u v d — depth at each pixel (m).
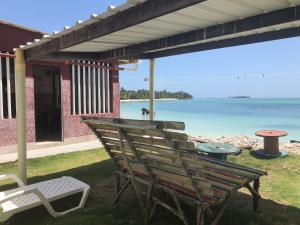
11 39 8.76
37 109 12.50
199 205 3.42
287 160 7.52
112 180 5.94
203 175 3.28
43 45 4.95
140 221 4.12
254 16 4.01
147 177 4.23
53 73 12.27
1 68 8.52
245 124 23.17
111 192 5.24
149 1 2.84
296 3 3.50
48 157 8.12
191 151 3.13
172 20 4.12
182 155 3.28
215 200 3.40
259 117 29.73
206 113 35.00
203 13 3.79
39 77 12.47
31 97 9.23
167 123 3.07
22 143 5.48
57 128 12.15
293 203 4.73
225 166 4.51
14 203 4.08
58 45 4.52
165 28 4.61
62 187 4.61
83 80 10.70
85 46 5.90
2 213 3.84
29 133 9.21
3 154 8.55
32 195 4.39
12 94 8.84
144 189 5.18
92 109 11.05
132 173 4.31
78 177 6.17
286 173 6.40
